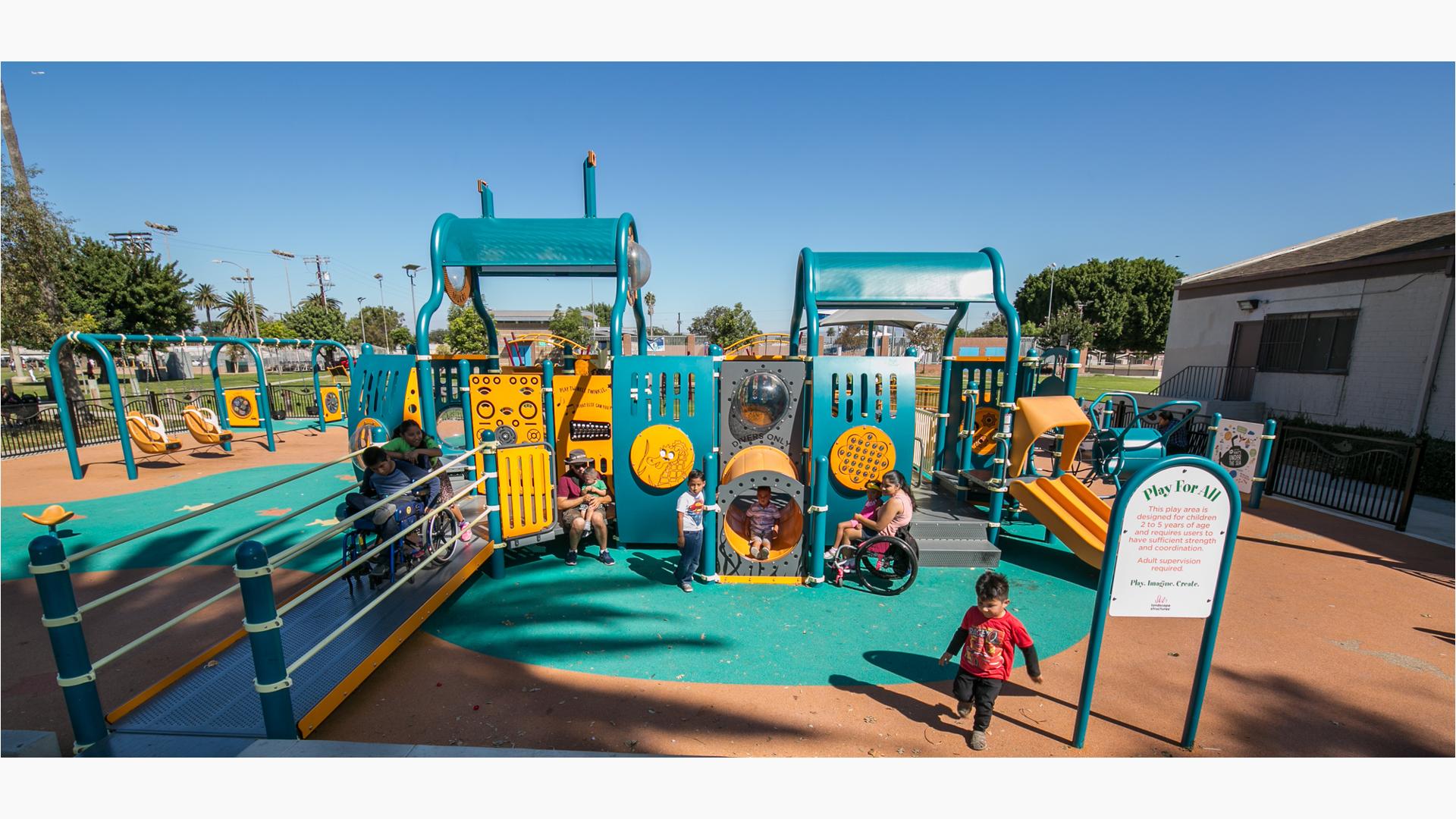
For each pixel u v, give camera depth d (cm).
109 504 823
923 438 956
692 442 608
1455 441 968
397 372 709
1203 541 300
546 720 351
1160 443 830
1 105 1565
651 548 645
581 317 5634
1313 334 1278
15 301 1605
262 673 298
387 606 436
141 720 317
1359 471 952
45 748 271
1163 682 397
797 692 382
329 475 998
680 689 383
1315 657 432
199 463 1119
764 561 551
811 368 618
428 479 437
